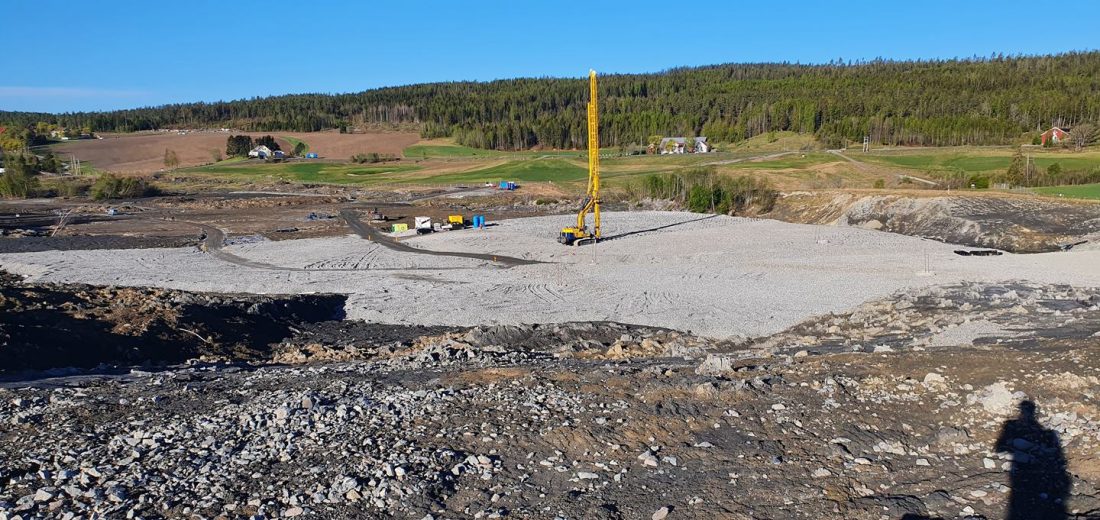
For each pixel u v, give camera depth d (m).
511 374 17.17
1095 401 12.09
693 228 69.19
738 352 23.20
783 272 45.56
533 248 59.72
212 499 10.12
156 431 13.05
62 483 10.77
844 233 62.03
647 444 11.88
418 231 70.31
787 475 10.48
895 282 40.31
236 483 10.68
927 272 42.03
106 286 42.22
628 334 29.31
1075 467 9.95
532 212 92.12
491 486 10.46
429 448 11.84
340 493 10.17
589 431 12.41
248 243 64.31
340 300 39.38
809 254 52.12
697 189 86.19
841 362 16.58
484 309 36.47
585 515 9.48
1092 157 110.75
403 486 10.38
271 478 10.84
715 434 12.16
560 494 10.15
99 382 18.66
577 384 15.57
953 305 30.03
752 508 9.53
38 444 12.55
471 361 21.62
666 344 26.50
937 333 22.27
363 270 50.34
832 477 10.34
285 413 13.68
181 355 26.06
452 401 14.42
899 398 13.40
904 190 74.56
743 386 14.35
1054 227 54.78
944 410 12.70
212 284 44.12
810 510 9.37
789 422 12.45
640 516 9.49
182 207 97.75
